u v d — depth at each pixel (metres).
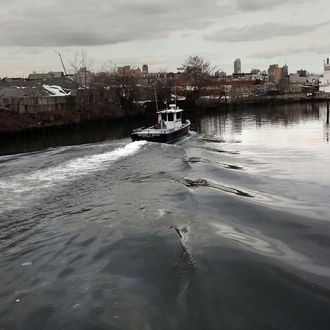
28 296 9.24
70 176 21.92
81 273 10.34
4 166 24.75
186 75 124.44
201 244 11.80
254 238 12.70
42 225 14.20
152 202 16.72
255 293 9.07
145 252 11.45
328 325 7.93
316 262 10.90
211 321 8.12
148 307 8.63
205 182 20.89
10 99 59.38
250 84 175.12
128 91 85.88
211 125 67.31
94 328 7.94
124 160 27.62
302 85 191.25
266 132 54.00
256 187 20.08
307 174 23.31
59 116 64.19
